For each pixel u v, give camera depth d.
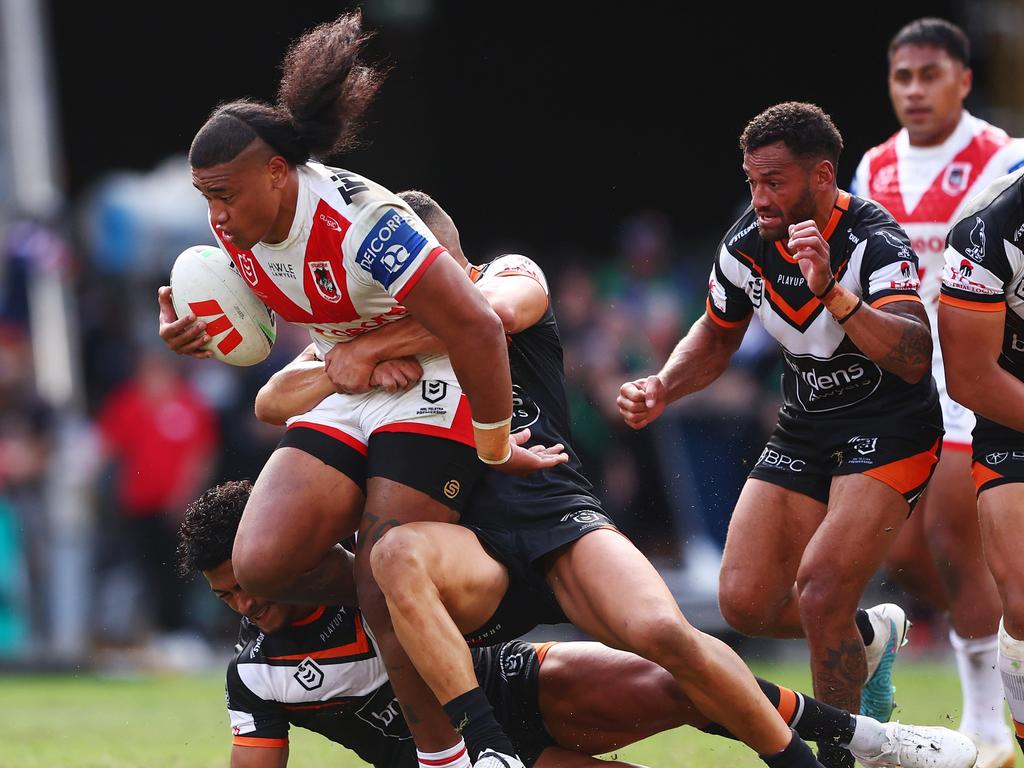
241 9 59.91
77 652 38.78
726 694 15.00
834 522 17.88
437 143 60.09
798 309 18.27
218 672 38.56
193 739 24.61
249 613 16.48
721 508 39.25
